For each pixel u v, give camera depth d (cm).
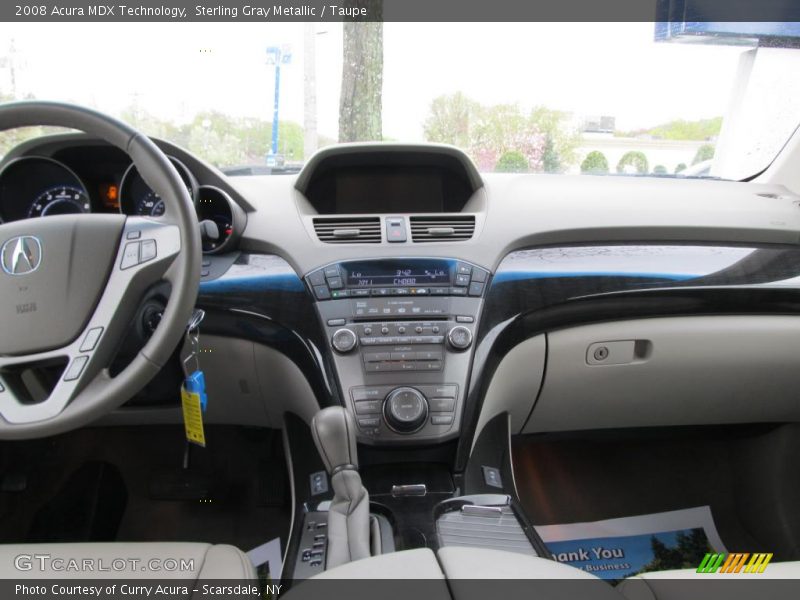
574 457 195
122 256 94
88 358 91
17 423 89
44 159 130
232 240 138
